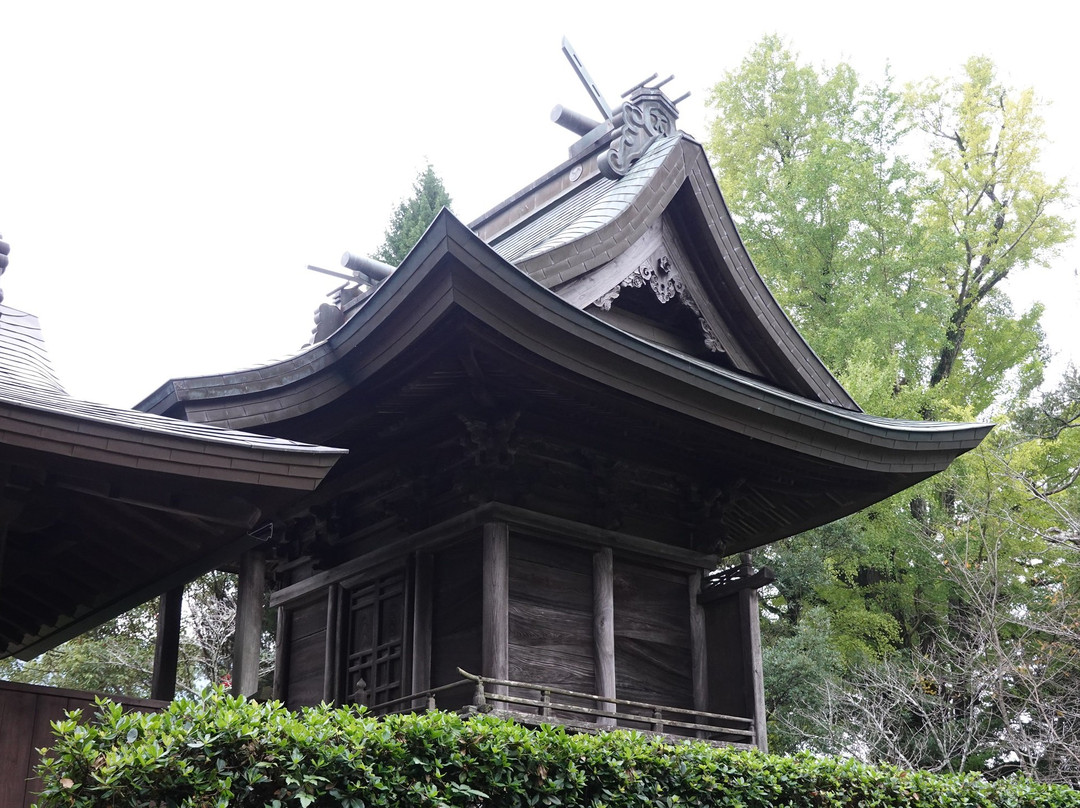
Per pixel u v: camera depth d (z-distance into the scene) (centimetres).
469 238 771
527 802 688
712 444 1066
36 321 988
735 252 1149
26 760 636
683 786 799
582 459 1070
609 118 1337
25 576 905
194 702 593
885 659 2078
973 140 2792
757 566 2092
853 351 2355
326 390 892
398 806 614
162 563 802
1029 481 1947
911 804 981
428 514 1058
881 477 1170
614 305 1142
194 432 664
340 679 1107
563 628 1022
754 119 2808
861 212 2511
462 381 923
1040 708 1764
